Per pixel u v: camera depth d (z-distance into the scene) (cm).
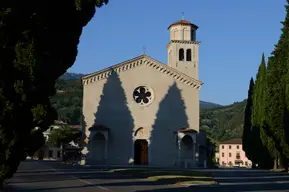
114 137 5581
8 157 1605
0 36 1552
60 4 1880
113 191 2309
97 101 5600
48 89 1783
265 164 6800
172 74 5816
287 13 5094
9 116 1588
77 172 3928
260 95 6656
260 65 6756
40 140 1841
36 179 3034
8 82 1608
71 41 2034
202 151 6116
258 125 6712
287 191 2653
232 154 16075
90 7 2006
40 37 1767
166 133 5712
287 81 4672
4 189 2194
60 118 14462
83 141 5491
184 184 2942
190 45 6462
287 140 4709
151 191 2411
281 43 5350
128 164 5556
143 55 5753
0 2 1566
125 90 5691
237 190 2667
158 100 5756
